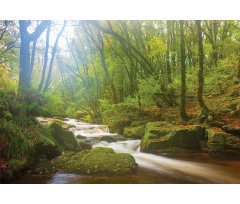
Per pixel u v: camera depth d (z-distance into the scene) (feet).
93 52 43.42
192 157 19.26
